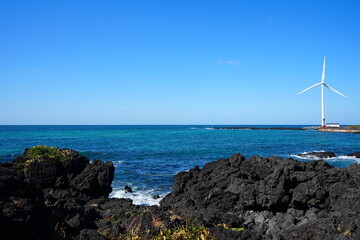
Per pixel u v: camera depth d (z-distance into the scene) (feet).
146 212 53.57
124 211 58.70
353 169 72.38
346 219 42.78
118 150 206.39
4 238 27.61
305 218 56.90
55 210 40.37
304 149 220.43
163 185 100.68
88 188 78.84
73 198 71.05
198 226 43.62
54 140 303.68
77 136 384.88
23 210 31.24
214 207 67.67
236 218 54.54
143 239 39.04
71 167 83.61
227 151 202.49
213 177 75.56
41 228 32.83
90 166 84.02
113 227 43.16
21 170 77.87
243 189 65.72
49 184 78.95
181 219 46.62
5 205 30.32
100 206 66.39
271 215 61.11
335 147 237.66
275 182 62.80
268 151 205.46
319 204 61.93
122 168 132.05
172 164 144.25
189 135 423.23
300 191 62.54
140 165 140.97
